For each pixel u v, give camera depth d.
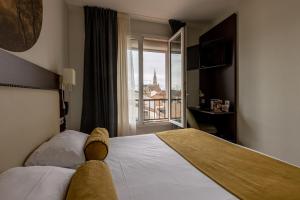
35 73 1.43
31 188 0.76
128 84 3.26
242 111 2.89
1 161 0.96
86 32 2.98
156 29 3.61
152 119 3.84
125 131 3.21
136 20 3.48
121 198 0.99
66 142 1.46
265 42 2.43
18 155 1.15
